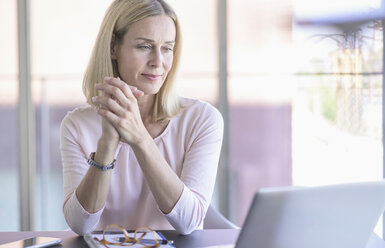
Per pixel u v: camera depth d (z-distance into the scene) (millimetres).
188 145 2082
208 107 2137
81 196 1751
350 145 3959
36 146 4309
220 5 4020
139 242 1577
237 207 4191
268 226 1224
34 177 4344
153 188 1726
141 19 1893
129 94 1706
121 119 1677
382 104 3826
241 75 4066
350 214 1306
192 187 1943
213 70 4070
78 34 4156
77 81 4207
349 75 3900
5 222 4391
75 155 2055
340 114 3959
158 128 2107
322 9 3924
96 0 4109
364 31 3826
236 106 4094
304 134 4059
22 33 4188
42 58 4215
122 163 2023
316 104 4008
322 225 1282
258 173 4148
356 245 1365
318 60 3973
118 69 2062
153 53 1915
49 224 4391
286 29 4000
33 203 4367
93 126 2088
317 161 4055
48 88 4234
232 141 4125
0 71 4238
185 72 4078
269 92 4066
